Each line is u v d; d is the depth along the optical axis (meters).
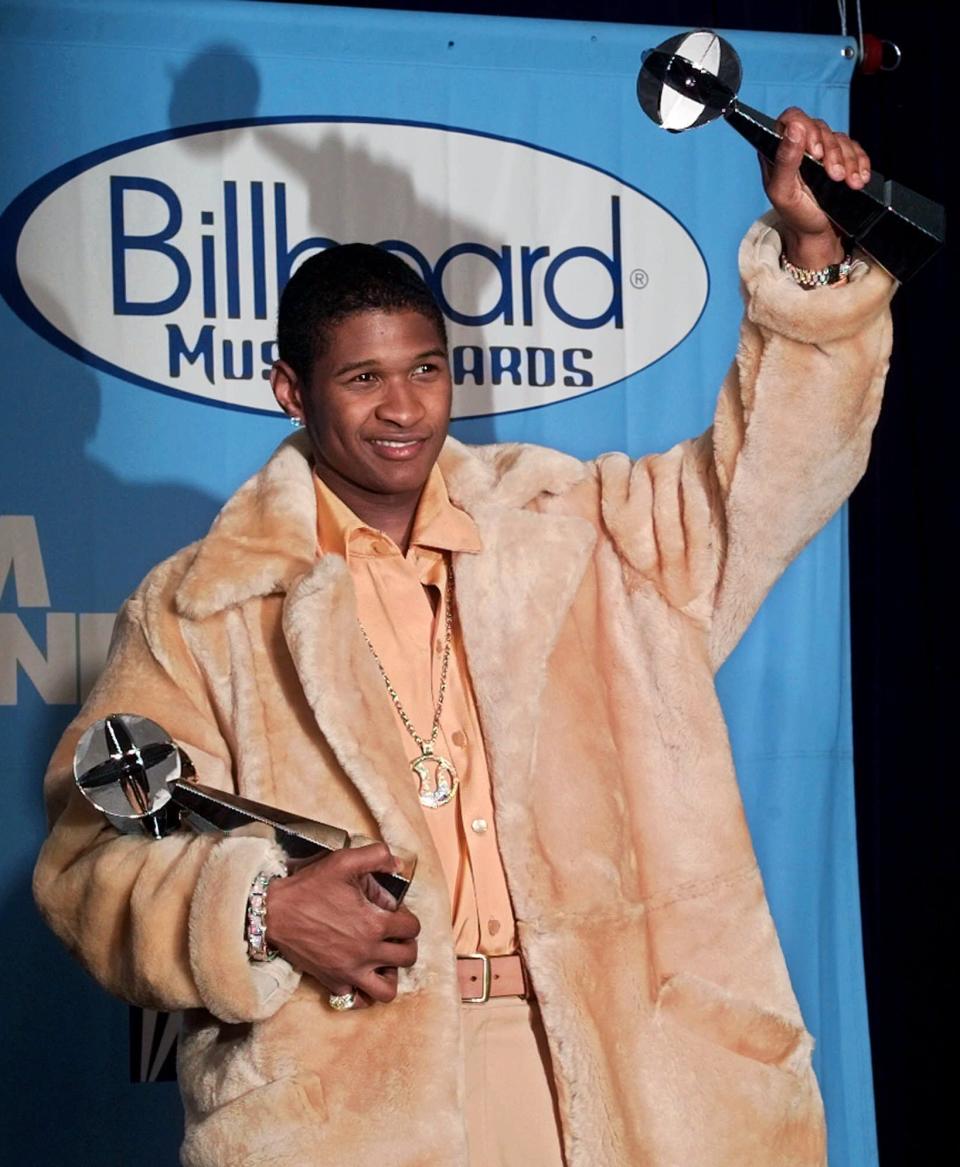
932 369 5.85
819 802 4.70
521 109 4.64
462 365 4.60
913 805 5.79
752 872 3.38
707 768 3.40
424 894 3.12
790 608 4.73
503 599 3.30
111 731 3.06
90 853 3.26
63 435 4.43
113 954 3.19
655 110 3.09
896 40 5.87
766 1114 3.22
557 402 4.65
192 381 4.48
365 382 3.28
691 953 3.31
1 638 4.39
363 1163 3.01
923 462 5.84
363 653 3.25
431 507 3.39
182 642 3.37
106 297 4.45
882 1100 5.68
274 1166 3.01
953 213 5.85
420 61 4.59
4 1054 4.35
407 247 4.57
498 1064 3.17
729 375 3.37
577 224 4.67
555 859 3.20
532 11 5.68
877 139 5.86
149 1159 4.39
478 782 3.27
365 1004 3.08
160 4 4.46
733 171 4.75
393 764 3.18
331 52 4.55
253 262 4.51
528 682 3.25
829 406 3.21
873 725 5.74
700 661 3.45
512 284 4.63
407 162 4.58
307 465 3.48
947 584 5.81
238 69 4.51
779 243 3.25
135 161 4.47
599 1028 3.14
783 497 3.29
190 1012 3.33
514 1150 3.15
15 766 4.38
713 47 3.04
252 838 3.07
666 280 4.71
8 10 4.41
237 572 3.33
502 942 3.20
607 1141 3.08
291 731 3.28
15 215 4.42
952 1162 5.72
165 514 4.46
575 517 3.43
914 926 5.77
